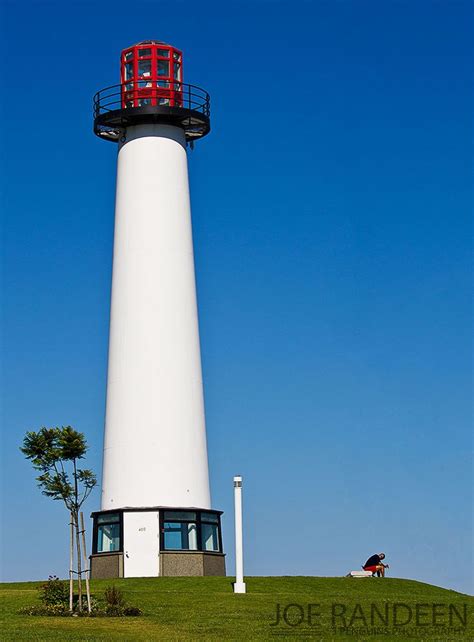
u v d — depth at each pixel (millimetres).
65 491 56656
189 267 77312
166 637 49031
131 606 57312
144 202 76812
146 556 73562
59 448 56938
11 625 52250
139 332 75500
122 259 76812
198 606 58469
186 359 75875
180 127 78562
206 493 76125
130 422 74812
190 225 78188
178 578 70062
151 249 76250
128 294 76125
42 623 52938
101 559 74500
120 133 78562
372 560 75188
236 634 50031
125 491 74500
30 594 62594
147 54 77875
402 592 68438
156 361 75125
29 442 56938
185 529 74312
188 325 76438
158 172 77125
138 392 74875
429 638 49375
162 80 77688
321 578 71125
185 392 75500
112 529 74875
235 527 65562
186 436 75125
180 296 76312
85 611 56219
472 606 60562
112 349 76500
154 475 74250
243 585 64875
